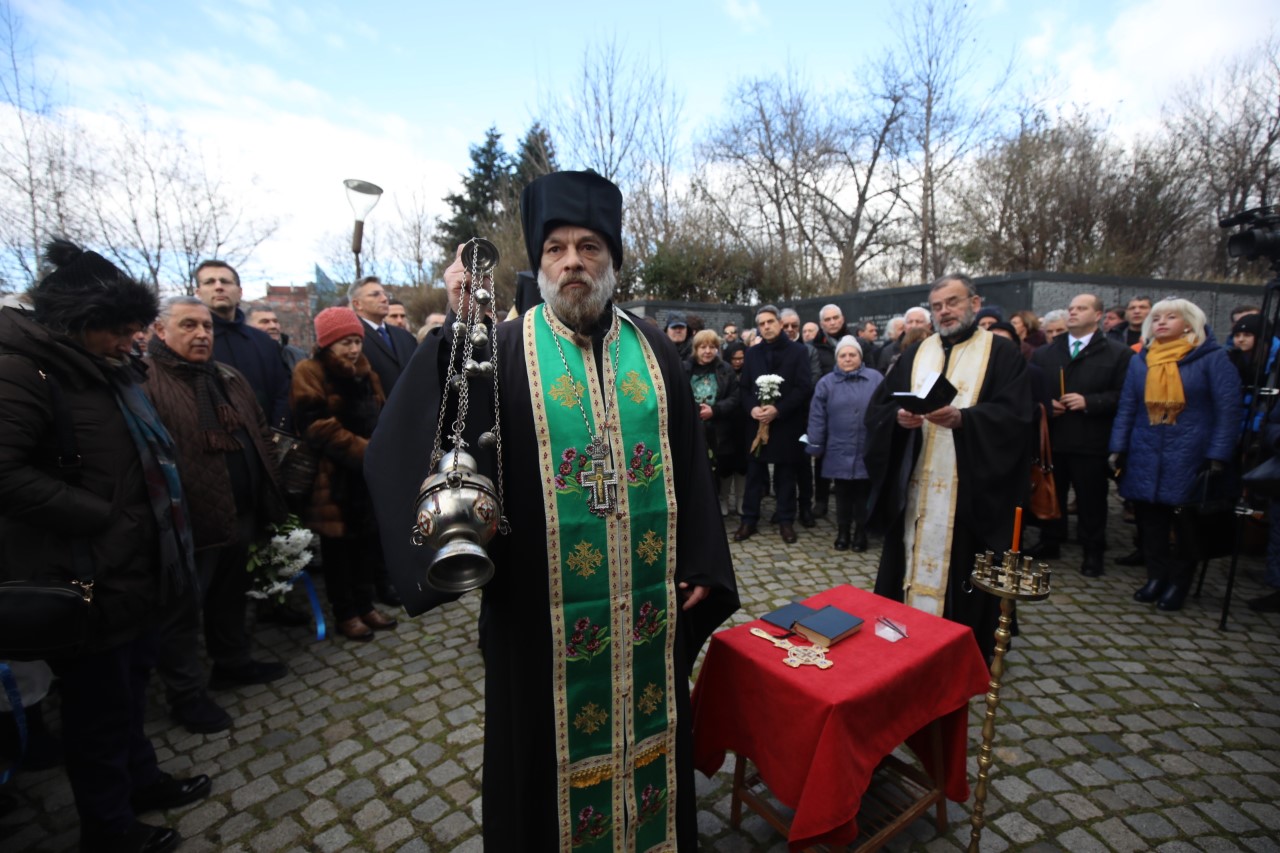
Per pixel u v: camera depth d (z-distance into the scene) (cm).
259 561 334
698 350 551
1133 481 396
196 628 281
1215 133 1617
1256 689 300
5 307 187
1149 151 1545
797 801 171
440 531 125
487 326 159
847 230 2205
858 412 482
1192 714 280
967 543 296
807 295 1545
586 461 161
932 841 211
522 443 159
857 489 516
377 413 362
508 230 1605
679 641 179
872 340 756
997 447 282
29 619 168
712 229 1500
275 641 367
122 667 202
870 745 172
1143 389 390
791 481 525
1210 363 365
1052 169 1520
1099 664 323
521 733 160
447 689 312
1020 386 290
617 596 164
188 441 274
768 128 2073
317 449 340
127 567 198
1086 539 446
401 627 382
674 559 174
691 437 182
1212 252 1772
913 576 307
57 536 186
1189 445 373
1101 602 400
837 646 193
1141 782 238
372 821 227
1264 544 476
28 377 180
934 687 194
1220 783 237
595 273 161
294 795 240
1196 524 378
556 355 164
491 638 166
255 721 288
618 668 166
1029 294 943
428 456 150
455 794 240
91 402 194
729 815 224
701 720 204
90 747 198
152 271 1134
